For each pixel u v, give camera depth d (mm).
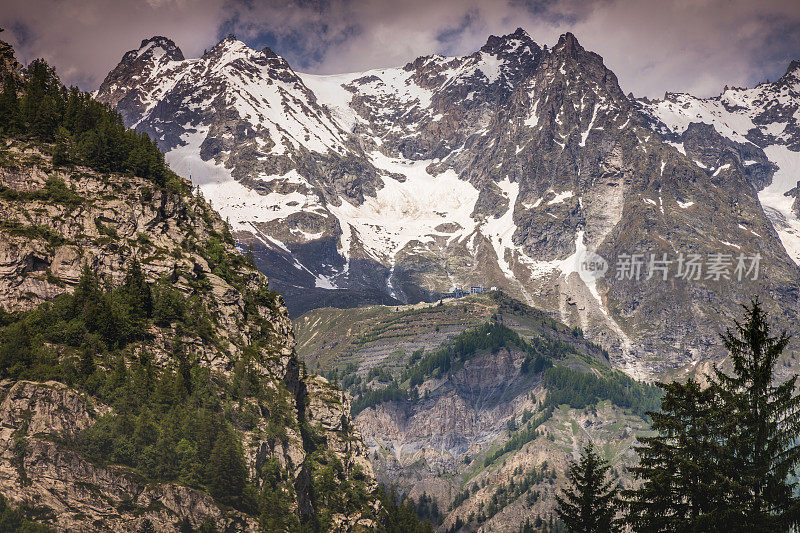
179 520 163875
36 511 155125
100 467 162250
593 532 121875
